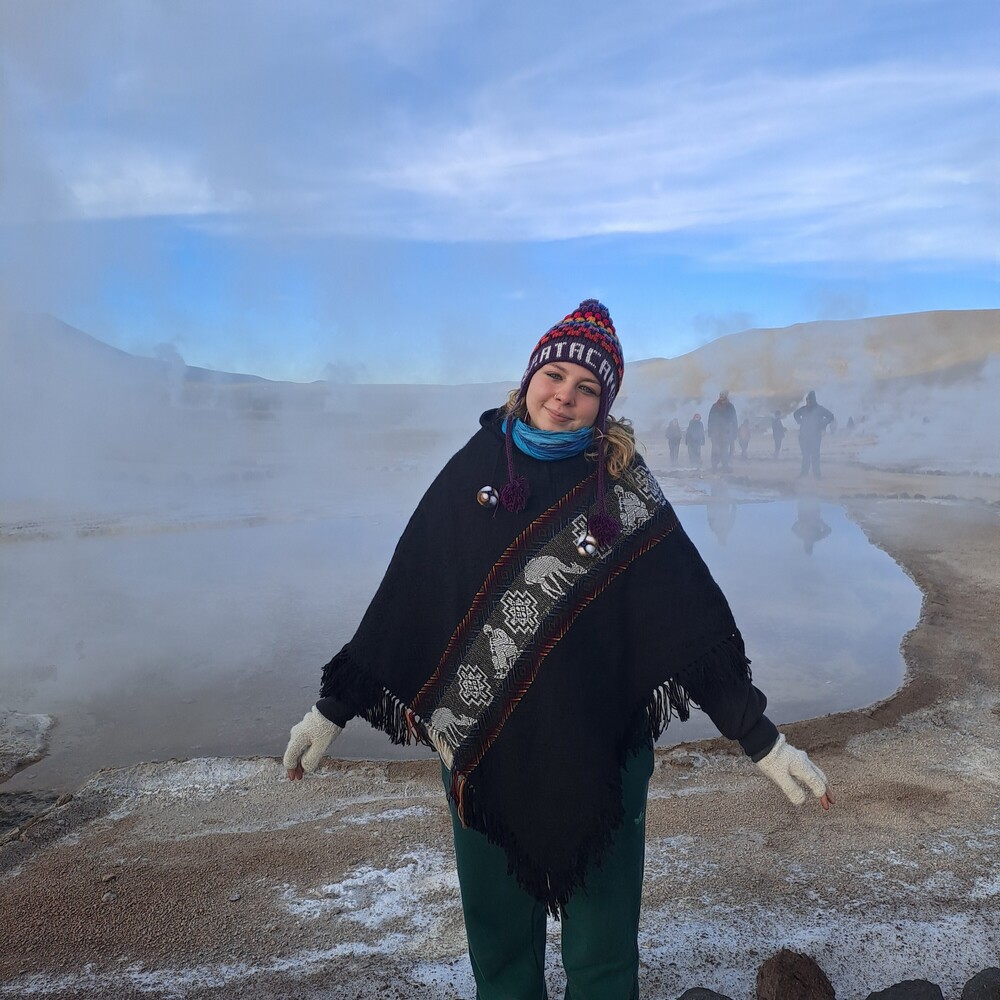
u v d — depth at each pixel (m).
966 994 2.15
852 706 4.77
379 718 1.80
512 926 1.88
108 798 3.56
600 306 1.75
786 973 2.18
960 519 11.45
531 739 1.64
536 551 1.66
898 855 2.96
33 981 2.35
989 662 5.34
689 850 3.03
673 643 1.65
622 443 1.72
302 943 2.51
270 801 3.51
